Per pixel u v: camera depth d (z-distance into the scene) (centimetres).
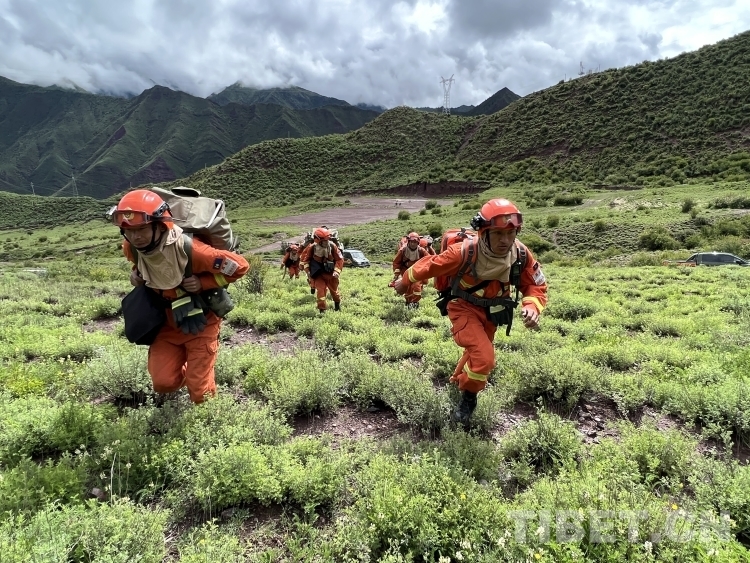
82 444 336
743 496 280
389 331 732
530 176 9844
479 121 14175
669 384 484
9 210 14412
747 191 5344
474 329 394
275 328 779
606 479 296
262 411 392
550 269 2384
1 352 552
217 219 373
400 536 254
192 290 360
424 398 421
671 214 4631
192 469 309
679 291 1305
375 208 9888
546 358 524
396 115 15875
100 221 12488
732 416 403
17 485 272
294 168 14225
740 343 655
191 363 390
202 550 238
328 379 462
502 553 242
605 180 8206
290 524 279
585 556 232
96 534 234
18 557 202
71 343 599
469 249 379
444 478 288
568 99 11931
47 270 2134
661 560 226
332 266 904
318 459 327
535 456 354
